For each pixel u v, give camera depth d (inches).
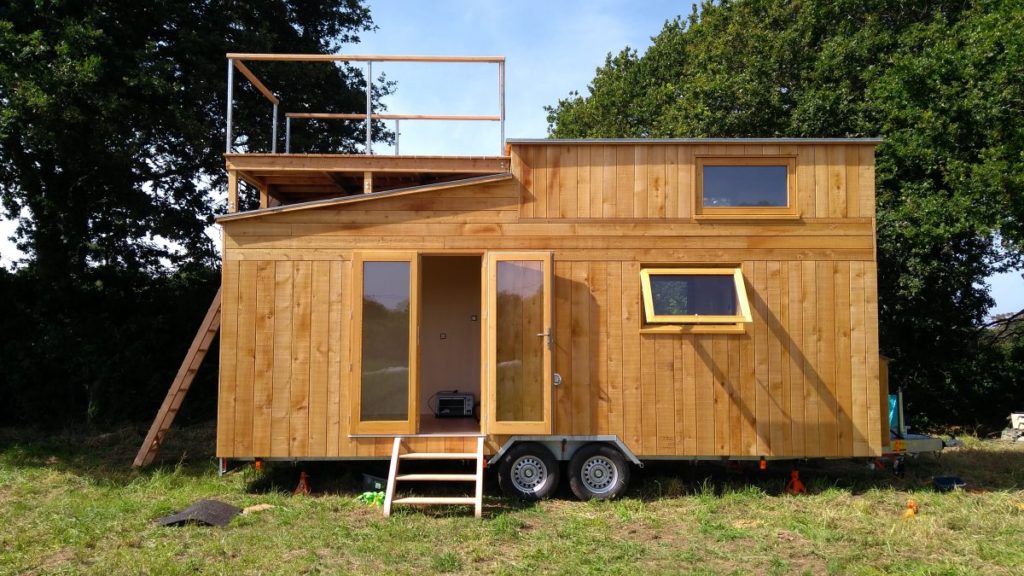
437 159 304.3
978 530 241.3
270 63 508.4
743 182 288.7
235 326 278.8
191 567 199.5
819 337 283.1
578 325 281.6
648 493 286.0
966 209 422.9
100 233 537.6
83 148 447.2
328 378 278.8
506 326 276.7
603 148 287.7
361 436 275.4
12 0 404.2
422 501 250.4
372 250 281.7
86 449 394.3
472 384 360.2
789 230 286.0
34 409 476.1
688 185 287.0
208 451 384.8
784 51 554.3
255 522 245.8
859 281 285.6
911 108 451.8
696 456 277.3
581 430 277.4
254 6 527.2
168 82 450.9
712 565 206.5
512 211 285.4
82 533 229.9
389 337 279.0
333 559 208.8
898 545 223.9
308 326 280.1
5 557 206.7
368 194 282.5
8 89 387.5
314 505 266.4
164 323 518.0
